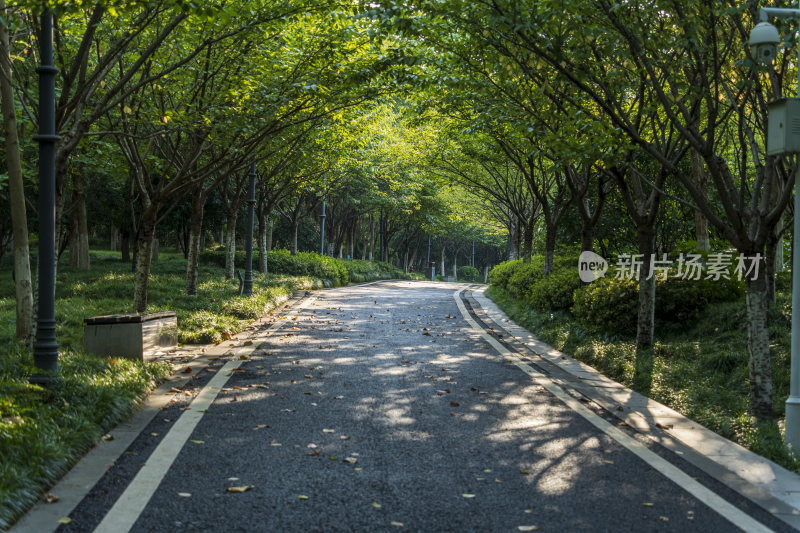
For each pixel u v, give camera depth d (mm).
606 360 10102
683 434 6445
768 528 4207
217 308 15422
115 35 10727
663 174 10570
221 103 12102
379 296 24906
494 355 11250
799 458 5652
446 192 41344
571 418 6996
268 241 41406
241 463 5242
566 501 4605
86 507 4266
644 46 7680
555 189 25219
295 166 24625
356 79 11625
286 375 8938
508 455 5645
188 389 7918
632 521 4277
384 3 8070
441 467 5285
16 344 8961
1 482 4199
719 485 5004
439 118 16625
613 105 9094
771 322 11117
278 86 12164
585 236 15281
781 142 6113
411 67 11688
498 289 26516
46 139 6855
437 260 83938
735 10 6492
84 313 13148
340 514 4277
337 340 12531
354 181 33156
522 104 11078
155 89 12273
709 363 9531
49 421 5512
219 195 31125
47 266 6777
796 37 6875
